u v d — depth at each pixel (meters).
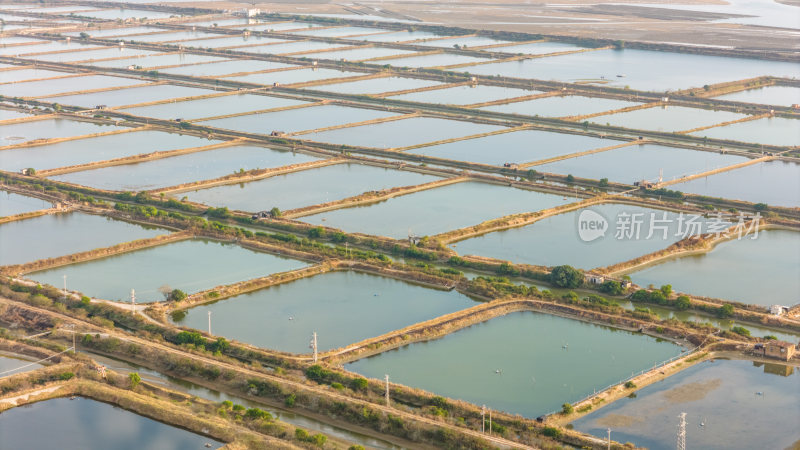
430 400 145.50
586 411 143.88
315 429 141.75
